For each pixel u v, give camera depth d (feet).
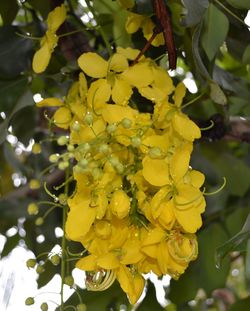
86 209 1.64
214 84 1.85
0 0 2.47
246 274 1.72
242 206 2.96
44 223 3.01
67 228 1.63
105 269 1.70
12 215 3.08
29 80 2.32
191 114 2.55
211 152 3.06
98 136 1.65
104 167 1.65
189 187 1.63
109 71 1.73
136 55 1.82
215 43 2.07
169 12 1.99
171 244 1.64
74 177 1.68
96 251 1.69
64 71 2.26
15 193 3.11
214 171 3.05
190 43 2.08
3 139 2.11
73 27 2.39
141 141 1.64
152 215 1.62
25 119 2.73
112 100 1.80
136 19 1.99
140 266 1.70
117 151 1.68
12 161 3.21
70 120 1.81
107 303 2.71
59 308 1.81
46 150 3.01
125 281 1.68
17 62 2.32
